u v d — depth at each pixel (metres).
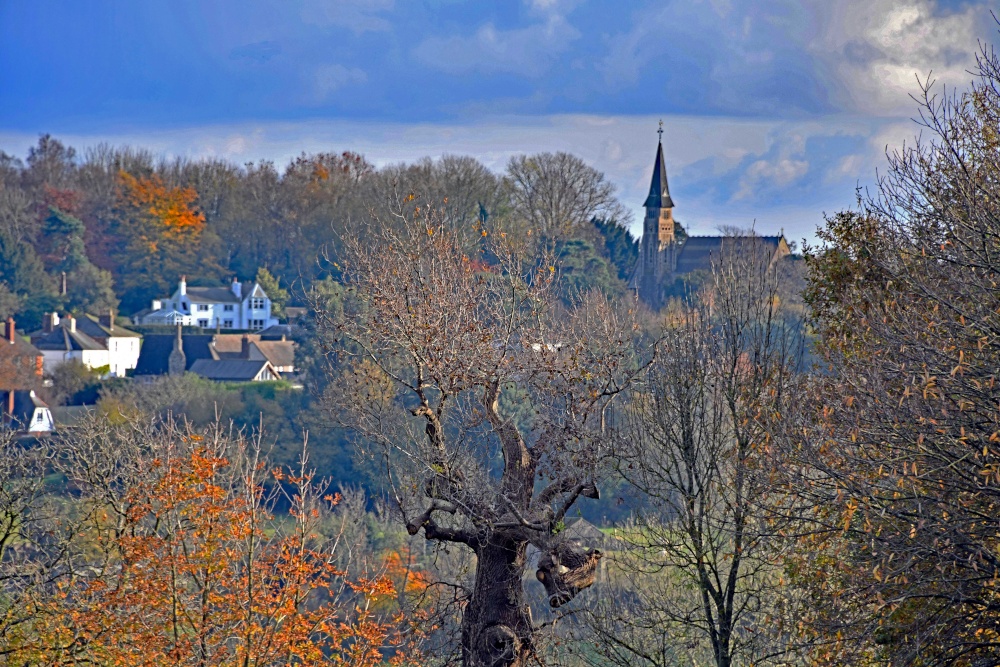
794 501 64.06
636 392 74.56
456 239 67.00
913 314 56.03
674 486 71.25
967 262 56.91
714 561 69.50
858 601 54.81
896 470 51.00
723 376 72.31
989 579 49.56
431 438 64.25
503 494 63.16
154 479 84.38
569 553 64.81
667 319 78.31
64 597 81.81
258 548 83.69
